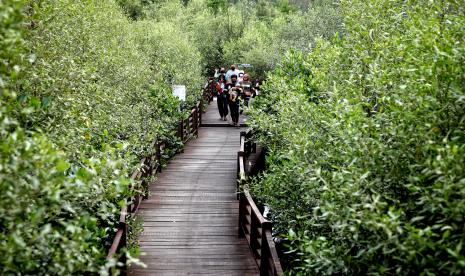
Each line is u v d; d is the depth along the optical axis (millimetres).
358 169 3582
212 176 10867
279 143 7336
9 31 2967
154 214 8484
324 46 7180
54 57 5543
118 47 10016
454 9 4645
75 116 4887
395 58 4941
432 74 3527
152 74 12758
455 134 3514
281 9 33469
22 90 4426
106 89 7383
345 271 3480
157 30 17781
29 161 2850
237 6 29906
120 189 3596
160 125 10211
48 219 3297
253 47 21766
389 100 3867
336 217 3408
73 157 4633
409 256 2969
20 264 2980
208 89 20297
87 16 7930
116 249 5082
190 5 29438
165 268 6488
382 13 6098
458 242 3035
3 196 2750
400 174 3682
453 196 3240
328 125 4453
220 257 6859
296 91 7191
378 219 3197
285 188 5945
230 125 16281
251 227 6781
